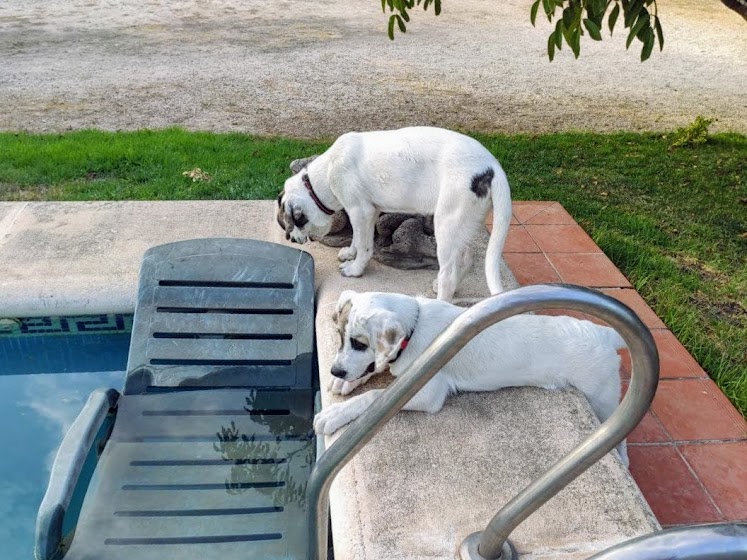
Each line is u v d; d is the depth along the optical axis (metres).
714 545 1.10
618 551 1.17
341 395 3.07
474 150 3.36
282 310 3.83
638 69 10.98
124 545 2.84
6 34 10.96
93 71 9.46
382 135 3.64
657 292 4.71
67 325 4.13
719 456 3.30
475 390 3.07
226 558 2.81
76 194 5.62
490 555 2.22
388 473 2.65
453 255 3.50
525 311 1.57
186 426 3.43
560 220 5.54
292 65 10.11
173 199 5.61
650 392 1.67
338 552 2.37
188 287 3.86
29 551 2.88
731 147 7.70
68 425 3.59
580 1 3.38
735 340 4.27
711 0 16.11
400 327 2.69
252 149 6.77
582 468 1.86
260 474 3.20
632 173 6.86
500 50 11.59
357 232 3.86
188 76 9.42
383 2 4.16
